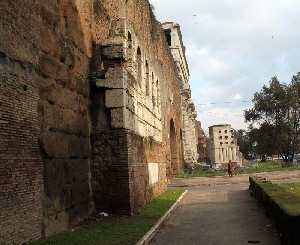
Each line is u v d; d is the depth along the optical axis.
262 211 11.33
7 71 6.55
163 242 7.66
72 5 10.08
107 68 11.43
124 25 11.92
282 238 6.71
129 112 11.38
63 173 8.51
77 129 9.70
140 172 12.35
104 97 11.03
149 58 17.05
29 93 7.25
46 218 7.44
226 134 49.50
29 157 7.02
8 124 6.41
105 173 10.60
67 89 9.20
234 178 29.19
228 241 7.57
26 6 7.31
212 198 16.05
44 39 8.01
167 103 28.08
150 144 15.12
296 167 33.34
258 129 44.16
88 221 9.40
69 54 9.40
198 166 46.06
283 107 41.72
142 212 10.98
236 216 10.72
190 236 8.22
